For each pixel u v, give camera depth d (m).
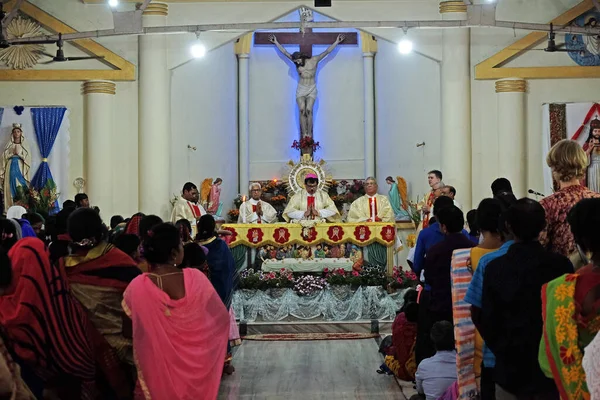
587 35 15.03
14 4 14.79
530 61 15.20
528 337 4.30
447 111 15.25
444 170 15.31
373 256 13.31
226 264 8.66
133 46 15.29
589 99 15.20
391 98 18.59
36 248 5.03
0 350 3.75
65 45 15.17
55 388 5.21
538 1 15.12
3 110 15.03
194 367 5.28
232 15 15.26
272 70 20.47
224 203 18.64
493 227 5.27
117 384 5.40
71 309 5.10
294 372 9.17
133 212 15.27
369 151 19.97
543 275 4.32
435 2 15.20
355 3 15.30
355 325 12.15
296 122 20.42
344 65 20.30
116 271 5.35
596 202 3.57
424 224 12.73
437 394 6.65
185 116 16.34
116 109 15.30
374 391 8.17
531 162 15.21
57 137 15.08
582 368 3.41
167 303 5.17
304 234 13.15
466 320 5.31
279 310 12.55
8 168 14.91
